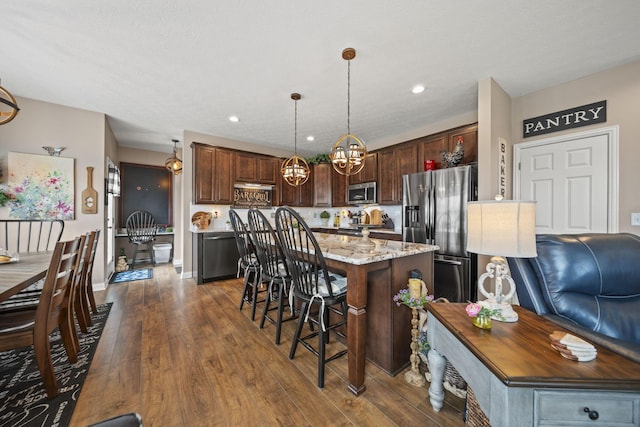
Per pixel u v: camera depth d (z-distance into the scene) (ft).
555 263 3.83
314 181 17.52
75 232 10.46
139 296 10.39
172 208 18.95
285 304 9.05
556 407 2.28
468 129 10.15
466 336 3.12
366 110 10.83
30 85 8.68
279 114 11.27
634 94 7.22
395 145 13.23
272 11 5.43
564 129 8.36
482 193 8.25
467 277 9.01
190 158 13.69
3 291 3.65
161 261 17.13
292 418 4.19
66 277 5.30
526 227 3.45
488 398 2.61
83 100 9.85
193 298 10.18
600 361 2.53
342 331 6.82
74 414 4.20
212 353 6.11
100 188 11.06
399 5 5.26
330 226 17.95
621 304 3.67
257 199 15.69
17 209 9.45
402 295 5.11
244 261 8.85
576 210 8.11
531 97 9.09
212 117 11.65
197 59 7.18
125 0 5.15
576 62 7.31
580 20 5.69
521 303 4.16
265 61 7.27
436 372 4.28
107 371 5.35
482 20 5.69
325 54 6.93
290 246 5.75
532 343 2.92
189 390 4.82
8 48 6.67
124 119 11.90
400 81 8.40
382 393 4.79
